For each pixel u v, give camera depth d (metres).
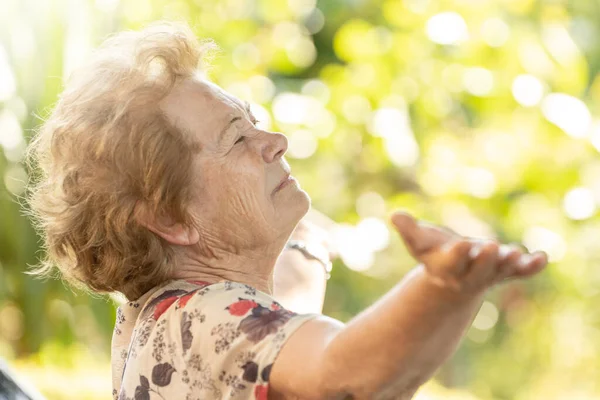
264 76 6.29
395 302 1.34
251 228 1.89
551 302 7.27
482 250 1.22
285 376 1.52
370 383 1.39
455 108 6.88
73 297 5.20
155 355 1.71
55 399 4.43
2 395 1.99
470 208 6.59
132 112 1.84
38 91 5.12
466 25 6.26
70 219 1.92
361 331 1.38
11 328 5.23
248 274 1.92
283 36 6.48
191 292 1.76
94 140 1.86
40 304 5.19
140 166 1.83
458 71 6.34
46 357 5.16
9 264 5.20
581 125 6.43
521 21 6.57
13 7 5.18
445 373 7.07
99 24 5.31
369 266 6.23
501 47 6.29
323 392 1.45
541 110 6.40
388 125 6.33
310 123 6.23
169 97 1.87
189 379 1.66
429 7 6.31
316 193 6.48
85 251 1.93
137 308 1.94
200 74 1.97
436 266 1.25
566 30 6.80
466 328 1.35
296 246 2.42
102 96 1.88
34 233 5.19
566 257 6.96
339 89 6.36
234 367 1.59
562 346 7.19
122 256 1.89
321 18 6.94
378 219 6.42
